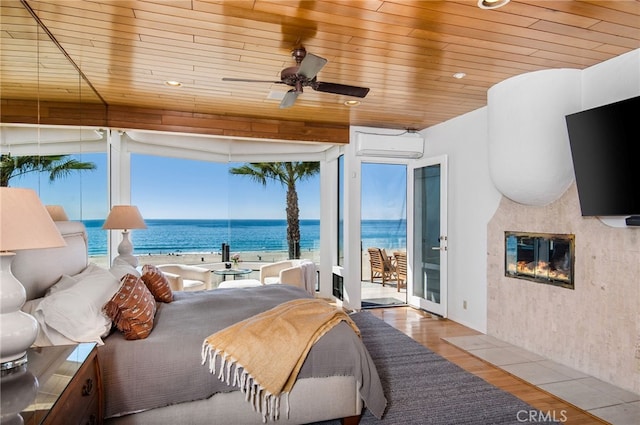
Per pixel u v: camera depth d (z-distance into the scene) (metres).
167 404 1.99
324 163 6.32
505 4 2.15
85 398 1.65
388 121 4.97
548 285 3.43
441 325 4.57
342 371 2.27
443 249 4.89
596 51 2.81
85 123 3.52
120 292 2.16
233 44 2.72
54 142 2.78
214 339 2.11
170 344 2.07
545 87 3.14
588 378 3.00
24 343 1.50
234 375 2.07
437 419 2.42
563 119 3.13
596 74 3.06
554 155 3.14
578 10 2.21
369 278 7.30
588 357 3.07
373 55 2.90
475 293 4.39
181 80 3.45
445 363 3.35
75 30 2.51
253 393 2.10
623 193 2.60
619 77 2.88
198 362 2.04
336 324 2.43
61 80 2.88
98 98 3.94
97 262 4.05
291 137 4.91
